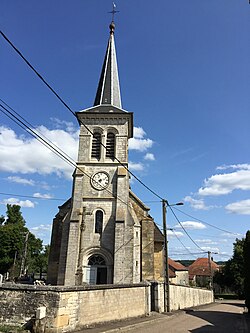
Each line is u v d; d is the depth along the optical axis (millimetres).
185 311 24578
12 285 10391
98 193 26953
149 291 19359
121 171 27406
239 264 57125
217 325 16250
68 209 28625
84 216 26125
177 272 63750
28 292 10266
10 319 10055
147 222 28766
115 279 23656
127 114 29219
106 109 29984
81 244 25312
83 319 11430
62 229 26750
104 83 32406
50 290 10180
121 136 28812
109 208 26469
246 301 27109
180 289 27953
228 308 32875
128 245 24875
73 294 10938
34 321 9828
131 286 16469
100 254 25156
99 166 27875
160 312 20734
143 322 14953
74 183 27281
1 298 10336
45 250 67562
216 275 63344
